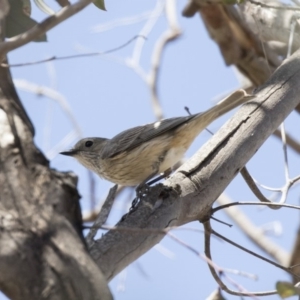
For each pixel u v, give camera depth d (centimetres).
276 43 1653
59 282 603
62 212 646
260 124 1006
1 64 723
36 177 659
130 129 1217
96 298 609
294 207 958
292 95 1055
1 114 695
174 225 873
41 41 939
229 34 1566
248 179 1073
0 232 618
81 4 721
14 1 941
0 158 663
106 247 773
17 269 602
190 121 1152
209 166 943
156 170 1193
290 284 719
